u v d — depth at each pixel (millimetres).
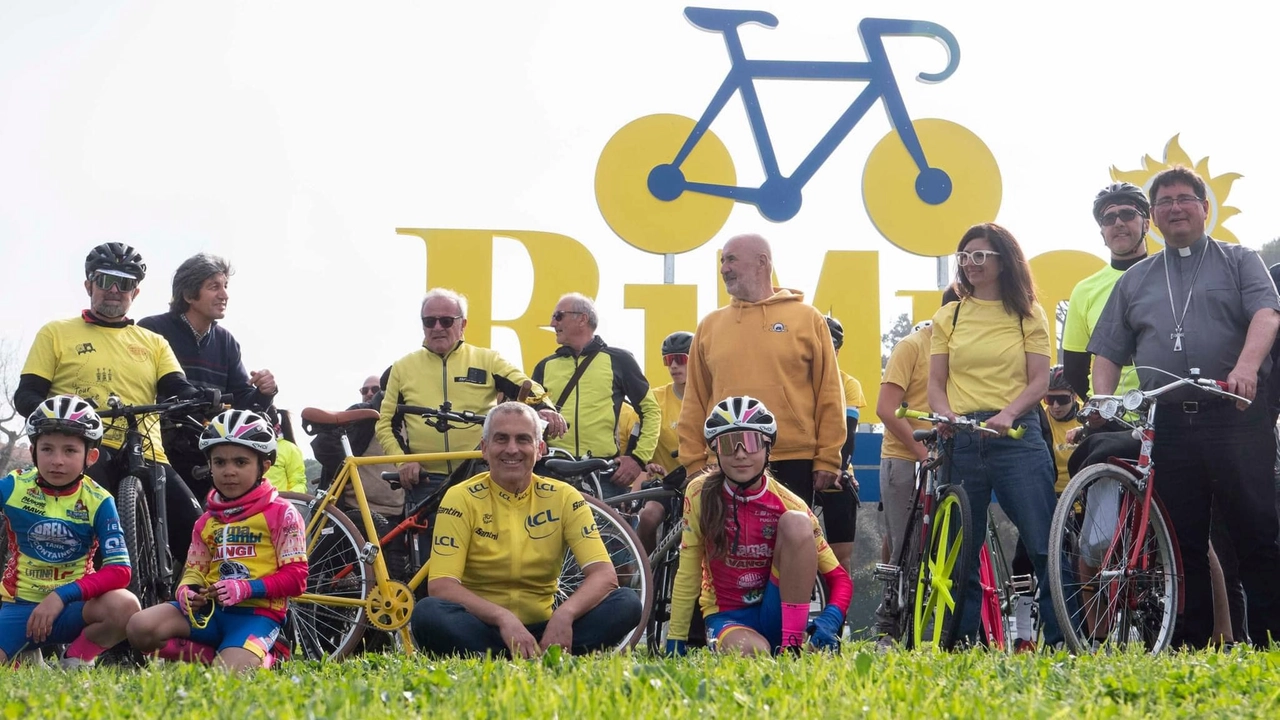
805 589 4871
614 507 6484
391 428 6676
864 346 14016
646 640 6066
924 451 6441
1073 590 5031
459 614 4910
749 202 14125
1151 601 5062
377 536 5934
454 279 13719
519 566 5105
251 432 4875
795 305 6055
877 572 5918
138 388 5957
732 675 3221
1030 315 5633
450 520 5066
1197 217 5336
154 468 5535
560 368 7328
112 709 2812
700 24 14297
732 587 5051
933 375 5758
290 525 4891
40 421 5086
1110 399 5020
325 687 3188
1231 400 5184
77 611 5051
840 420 5969
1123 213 6012
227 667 3844
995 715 2686
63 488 5156
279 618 4895
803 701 2785
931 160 14391
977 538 5512
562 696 2797
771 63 14297
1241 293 5262
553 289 13797
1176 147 14602
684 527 5133
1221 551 5766
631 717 2607
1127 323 5543
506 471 5086
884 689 2977
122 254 5926
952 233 14305
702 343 6180
